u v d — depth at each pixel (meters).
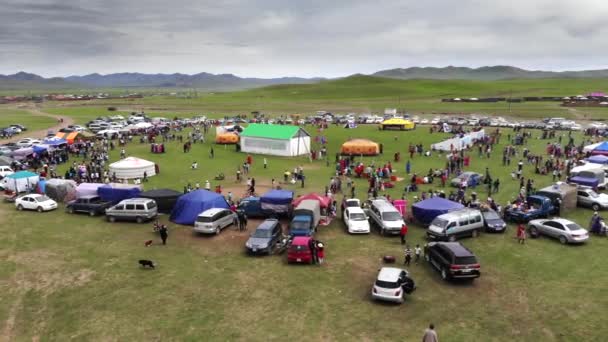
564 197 37.56
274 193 38.00
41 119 127.75
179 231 34.09
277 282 25.14
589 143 75.81
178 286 24.64
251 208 37.72
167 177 53.59
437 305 22.45
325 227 35.38
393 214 34.00
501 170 57.12
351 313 21.75
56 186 41.16
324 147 78.81
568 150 64.44
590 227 32.88
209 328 20.56
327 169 60.53
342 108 169.62
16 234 32.41
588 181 44.81
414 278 25.61
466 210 33.38
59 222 35.78
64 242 31.17
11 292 23.92
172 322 21.08
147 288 24.39
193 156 67.81
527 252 29.22
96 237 32.41
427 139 86.56
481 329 20.33
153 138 79.94
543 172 54.16
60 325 21.06
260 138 72.00
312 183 51.34
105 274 26.08
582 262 27.41
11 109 173.00
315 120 119.69
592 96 162.38
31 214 37.91
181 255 29.20
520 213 35.31
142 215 35.88
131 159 53.31
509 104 150.38
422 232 34.16
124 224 35.66
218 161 64.75
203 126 106.12
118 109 171.75
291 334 20.02
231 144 80.38
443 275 25.27
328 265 27.52
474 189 47.72
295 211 33.25
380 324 20.77
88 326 20.88
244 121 118.88
